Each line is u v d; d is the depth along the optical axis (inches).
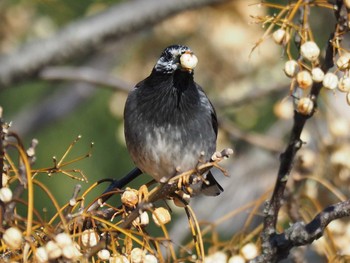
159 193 302.8
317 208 357.4
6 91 679.7
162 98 391.2
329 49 301.7
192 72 389.4
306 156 378.0
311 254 445.7
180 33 598.5
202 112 397.7
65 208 295.4
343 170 384.8
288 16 309.9
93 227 272.1
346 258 325.1
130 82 611.8
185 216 528.1
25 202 252.5
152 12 559.2
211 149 404.2
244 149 600.1
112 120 639.1
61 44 559.2
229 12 588.1
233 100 595.2
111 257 269.3
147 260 269.1
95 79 572.7
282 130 586.9
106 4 619.5
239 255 314.0
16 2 602.9
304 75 297.9
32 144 265.6
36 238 255.3
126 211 296.5
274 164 588.7
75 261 250.2
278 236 311.9
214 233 335.9
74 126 636.1
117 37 564.4
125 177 328.8
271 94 598.5
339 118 421.1
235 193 579.2
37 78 569.3
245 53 588.7
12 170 278.2
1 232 253.0
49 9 619.8
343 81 297.0
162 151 392.5
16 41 604.1
